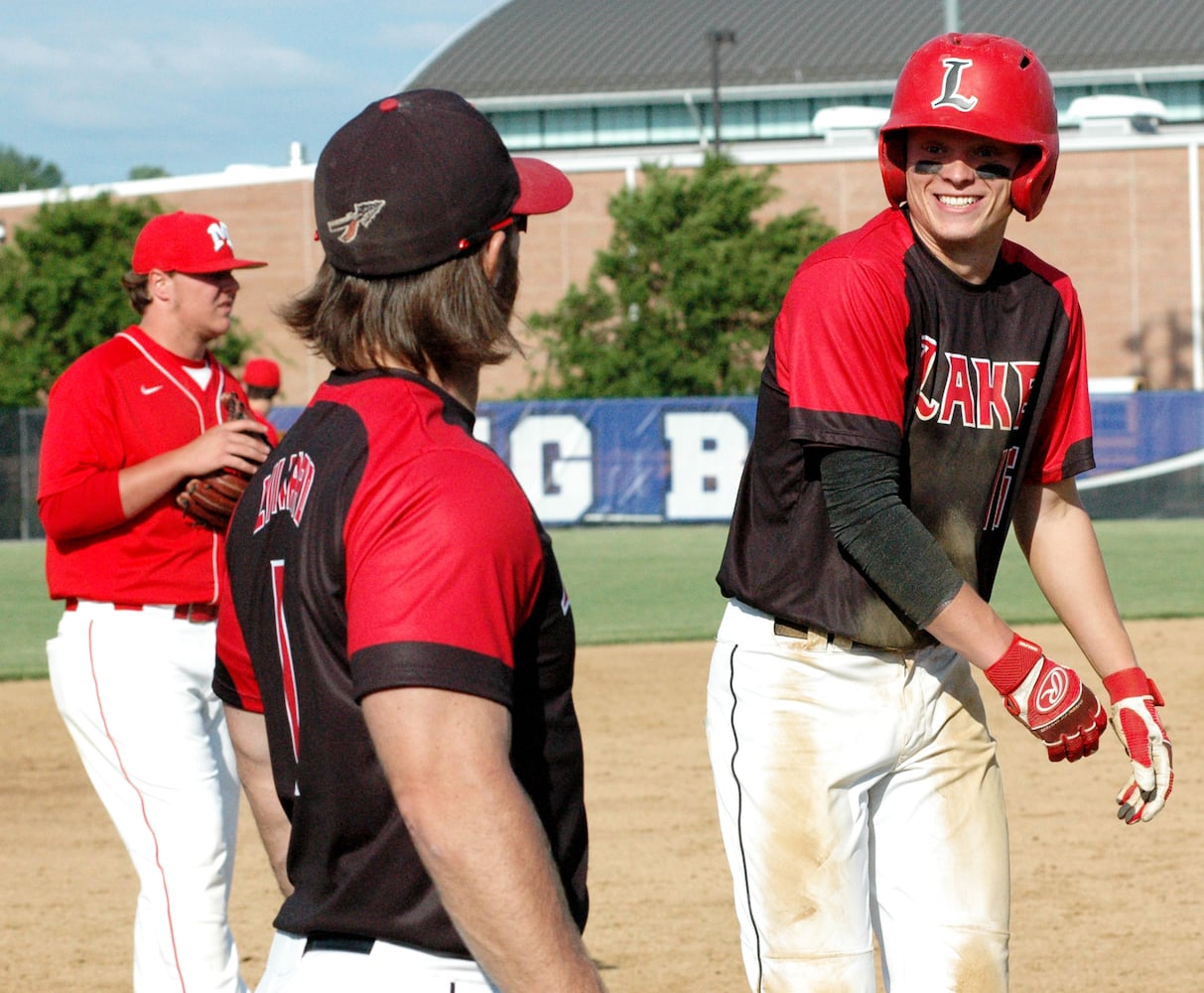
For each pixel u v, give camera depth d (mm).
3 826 11219
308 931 3096
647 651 18984
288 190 62438
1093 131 63844
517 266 3271
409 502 2811
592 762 12969
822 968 5062
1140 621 20188
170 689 6688
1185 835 10227
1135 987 7441
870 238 4844
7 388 51438
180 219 7137
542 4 95125
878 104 87000
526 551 2877
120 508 6547
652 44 90188
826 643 4992
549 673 3045
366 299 3090
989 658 4602
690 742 13727
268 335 62406
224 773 6902
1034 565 5422
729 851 5266
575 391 50875
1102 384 52531
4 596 26672
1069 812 10898
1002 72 4676
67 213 53281
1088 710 4645
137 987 6551
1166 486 39062
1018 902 8875
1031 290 4973
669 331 50969
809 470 4922
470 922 2744
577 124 88688
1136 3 87688
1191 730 13555
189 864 6551
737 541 5203
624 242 51688
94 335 52531
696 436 39844
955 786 5152
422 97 3156
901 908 5172
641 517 40094
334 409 3117
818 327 4684
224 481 6680
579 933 2842
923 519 4961
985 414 4895
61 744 14258
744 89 87062
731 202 51531
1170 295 60531
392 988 2988
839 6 91438
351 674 2822
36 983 7793
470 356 3121
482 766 2725
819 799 5023
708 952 8094
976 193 4711
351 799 2961
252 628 3234
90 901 9328
